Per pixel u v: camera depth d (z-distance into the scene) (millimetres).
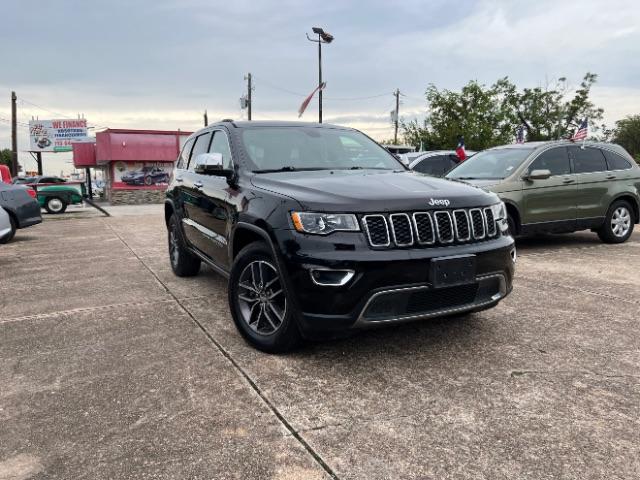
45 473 2236
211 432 2553
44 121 49844
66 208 21406
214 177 4637
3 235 8539
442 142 30875
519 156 7824
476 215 3447
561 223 7789
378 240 3107
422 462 2287
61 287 5793
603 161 8227
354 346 3668
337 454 2354
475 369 3271
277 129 4676
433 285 3135
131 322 4363
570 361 3398
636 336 3875
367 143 4973
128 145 27469
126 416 2721
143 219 15469
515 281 5668
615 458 2299
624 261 6828
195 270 6090
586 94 34562
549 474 2191
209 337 3936
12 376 3262
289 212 3244
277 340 3439
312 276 3080
